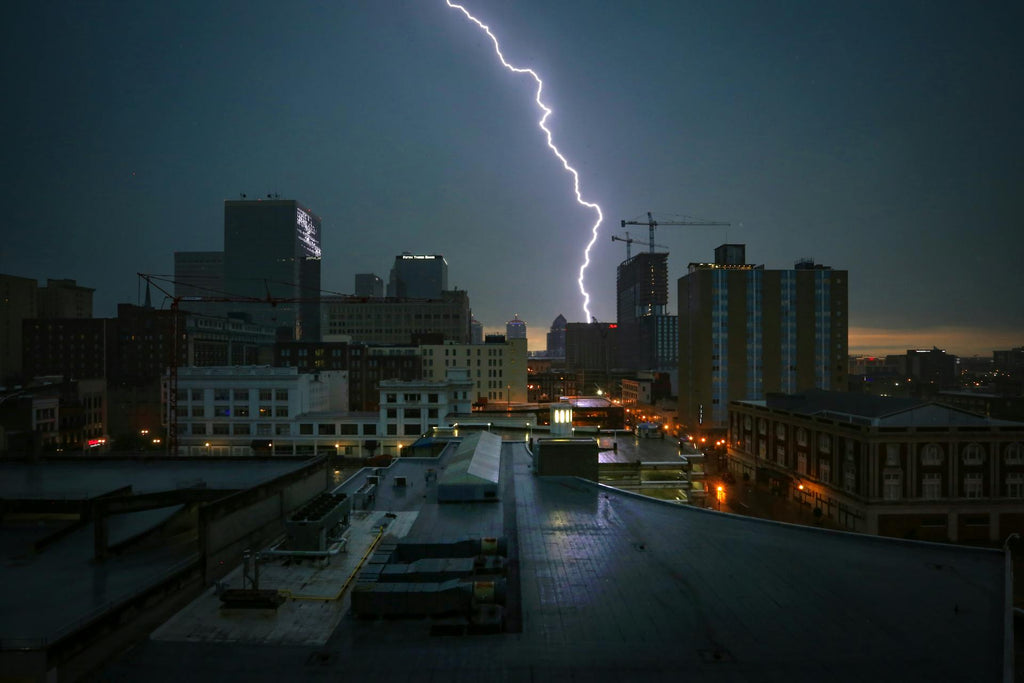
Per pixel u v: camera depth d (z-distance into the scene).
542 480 34.16
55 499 26.98
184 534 25.77
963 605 17.72
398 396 96.88
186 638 15.62
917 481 61.91
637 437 63.09
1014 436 61.81
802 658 14.73
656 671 14.09
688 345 135.62
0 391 97.81
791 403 84.94
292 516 21.83
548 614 17.09
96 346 153.25
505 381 149.88
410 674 13.91
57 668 13.79
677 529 25.16
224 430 98.38
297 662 14.43
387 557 20.28
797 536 24.17
